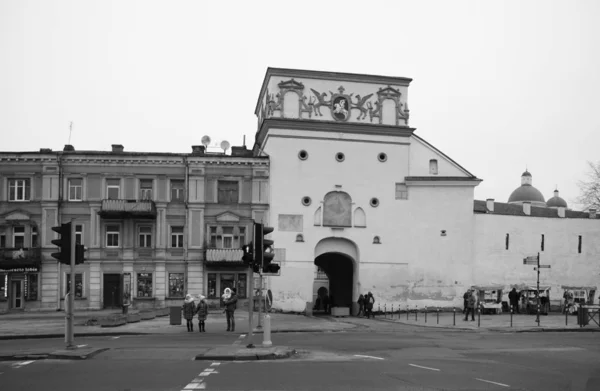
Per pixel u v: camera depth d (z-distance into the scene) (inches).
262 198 2127.2
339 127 2185.0
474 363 757.9
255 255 856.9
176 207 2092.8
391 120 2240.4
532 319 1744.6
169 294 2074.3
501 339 1131.3
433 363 748.6
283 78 2185.0
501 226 2269.9
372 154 2214.6
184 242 2082.9
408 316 1931.6
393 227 2204.7
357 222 2187.5
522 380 628.4
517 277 2265.0
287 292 2110.0
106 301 2054.6
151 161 2092.8
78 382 594.9
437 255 2217.0
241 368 686.5
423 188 2233.0
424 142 2258.9
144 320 1600.6
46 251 2039.9
